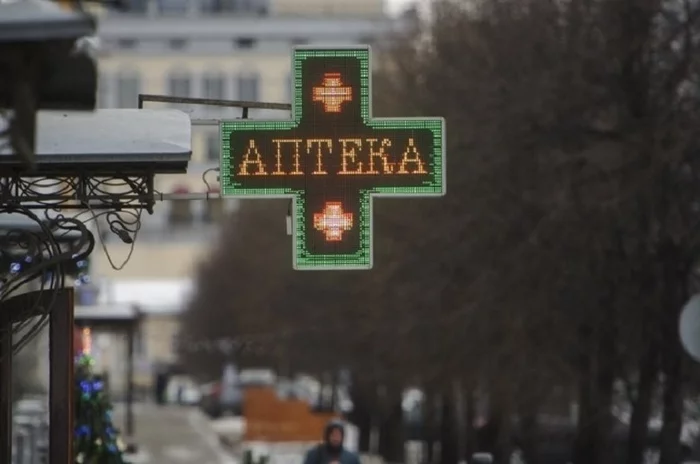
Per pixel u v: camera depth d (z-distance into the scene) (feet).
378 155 66.54
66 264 68.85
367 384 217.56
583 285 129.39
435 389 171.01
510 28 139.54
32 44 40.63
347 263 66.44
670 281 126.82
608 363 132.36
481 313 138.51
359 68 66.80
